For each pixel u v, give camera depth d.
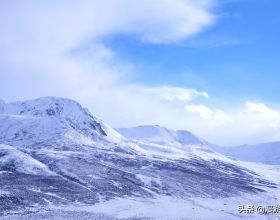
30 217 133.88
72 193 173.50
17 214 137.00
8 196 151.75
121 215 151.25
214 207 188.88
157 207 173.12
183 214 164.00
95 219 139.12
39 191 166.62
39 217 135.00
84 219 137.50
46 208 149.12
